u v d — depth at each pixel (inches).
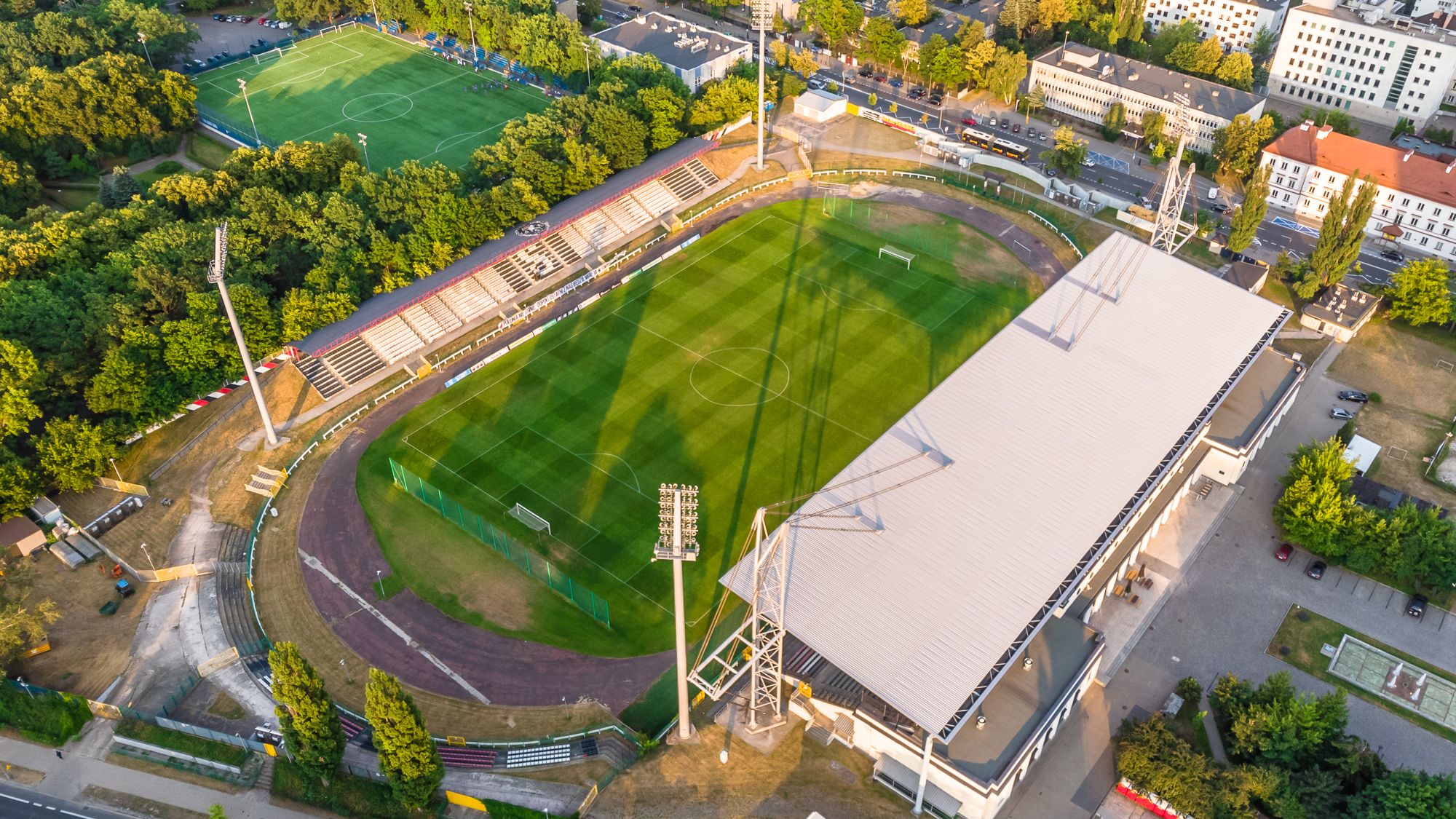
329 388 6599.4
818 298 7317.9
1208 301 6067.9
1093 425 5315.0
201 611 5265.8
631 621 5187.0
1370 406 6461.6
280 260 6919.3
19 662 5004.9
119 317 6176.2
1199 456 5812.0
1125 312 5994.1
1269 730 4478.3
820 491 5004.9
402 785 4183.1
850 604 4490.7
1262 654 5073.8
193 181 7396.7
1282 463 6097.4
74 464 5698.8
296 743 4261.8
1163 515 5502.0
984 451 5172.2
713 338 6963.6
